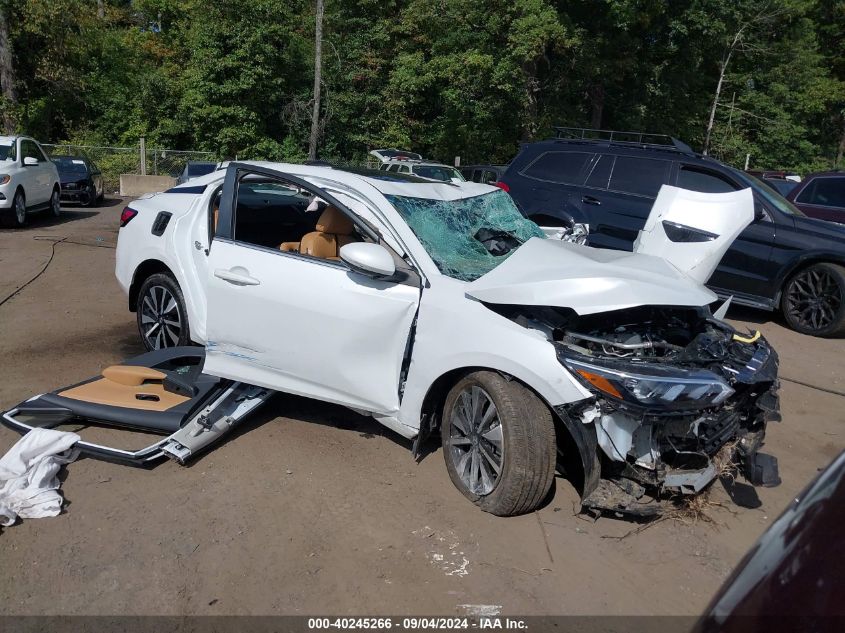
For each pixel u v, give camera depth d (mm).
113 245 11383
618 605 2963
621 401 3148
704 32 29141
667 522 3613
